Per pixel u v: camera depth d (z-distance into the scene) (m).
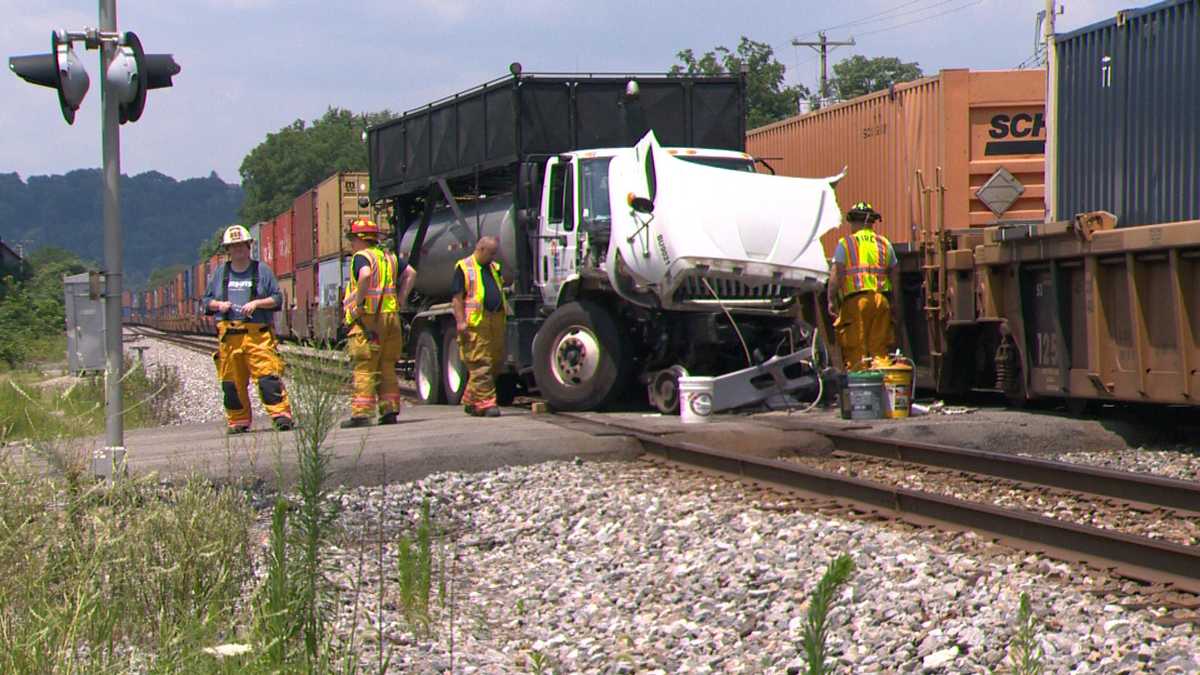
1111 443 11.77
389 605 5.95
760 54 86.12
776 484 8.82
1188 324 10.78
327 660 4.54
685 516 8.01
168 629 4.74
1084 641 4.82
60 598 4.80
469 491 9.58
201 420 20.19
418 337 18.61
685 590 6.21
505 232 16.58
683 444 10.33
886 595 5.65
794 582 6.05
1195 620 5.03
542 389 15.02
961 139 17.23
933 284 15.09
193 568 5.32
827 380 14.41
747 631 5.43
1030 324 13.38
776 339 14.34
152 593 5.15
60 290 66.12
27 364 39.31
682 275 13.35
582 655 5.26
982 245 14.20
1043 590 5.59
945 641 4.92
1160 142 12.70
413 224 20.39
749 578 6.27
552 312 15.74
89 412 7.73
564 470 10.26
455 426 12.43
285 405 11.98
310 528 4.73
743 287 13.85
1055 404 14.41
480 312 14.00
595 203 15.13
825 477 8.35
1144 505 8.10
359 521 8.23
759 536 7.20
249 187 159.25
